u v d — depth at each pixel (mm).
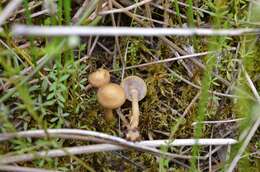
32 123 424
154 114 443
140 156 432
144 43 455
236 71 449
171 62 453
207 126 444
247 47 449
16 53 428
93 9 432
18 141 395
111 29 338
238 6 454
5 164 395
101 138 409
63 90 421
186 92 449
